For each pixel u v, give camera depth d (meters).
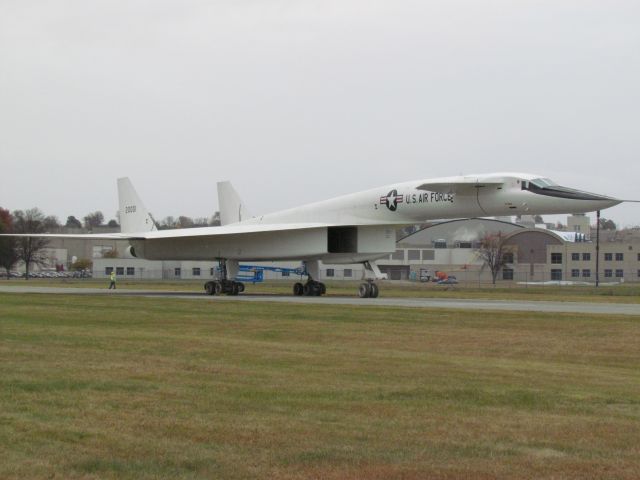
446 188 31.25
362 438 7.48
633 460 6.84
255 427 7.86
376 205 34.31
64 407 8.77
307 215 37.59
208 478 6.25
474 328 18.56
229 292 38.00
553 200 29.42
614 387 10.48
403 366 12.24
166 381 10.53
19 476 6.26
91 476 6.28
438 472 6.45
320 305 26.67
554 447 7.23
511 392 9.90
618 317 21.27
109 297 32.59
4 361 12.30
